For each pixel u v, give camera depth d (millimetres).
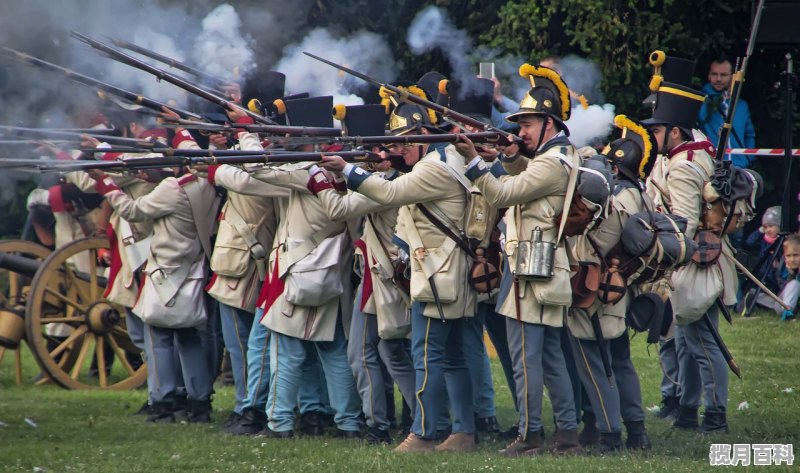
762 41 41469
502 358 26109
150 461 22062
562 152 21984
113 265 29297
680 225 23422
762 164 47938
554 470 20562
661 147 26266
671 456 22609
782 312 42656
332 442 24109
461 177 22656
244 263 25766
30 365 37062
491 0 43062
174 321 26656
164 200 26406
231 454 22672
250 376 25391
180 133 25828
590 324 22938
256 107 25422
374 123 23234
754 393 30141
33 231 36750
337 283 24391
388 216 23781
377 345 24500
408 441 23281
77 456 22688
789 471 20781
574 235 21969
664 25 43625
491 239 23141
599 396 23078
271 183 23844
